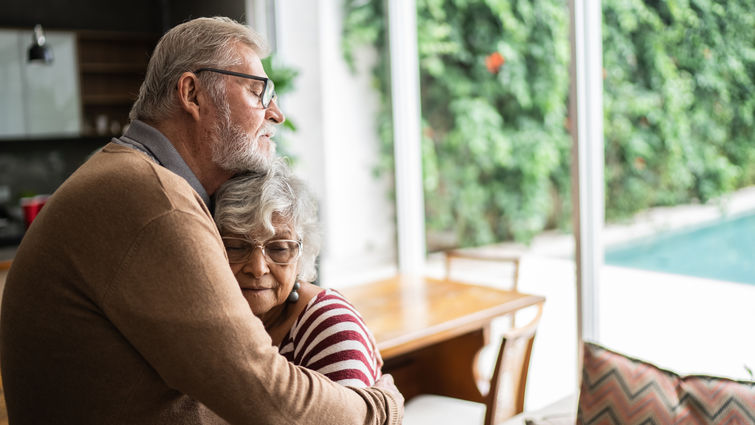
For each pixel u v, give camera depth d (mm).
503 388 2367
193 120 1126
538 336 4020
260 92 1158
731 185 3088
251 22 5164
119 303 881
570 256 4168
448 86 4746
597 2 3303
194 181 1155
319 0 5227
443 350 3002
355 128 5223
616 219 3609
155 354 890
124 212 897
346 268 5371
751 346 3068
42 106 5133
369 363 1188
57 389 942
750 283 3039
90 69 5406
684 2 3195
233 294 923
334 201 5379
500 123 4492
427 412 2732
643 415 1644
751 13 2939
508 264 4512
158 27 5895
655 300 3443
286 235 1252
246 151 1150
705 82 3152
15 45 4977
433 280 3340
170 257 884
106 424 945
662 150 3363
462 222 4797
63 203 932
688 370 3295
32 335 935
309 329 1214
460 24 4629
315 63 5316
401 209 5094
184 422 998
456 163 4781
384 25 5043
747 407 1567
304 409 926
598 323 3393
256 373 898
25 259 947
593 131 3326
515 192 4453
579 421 1748
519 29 4320
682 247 3318
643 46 3400
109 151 1021
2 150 5379
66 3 5488
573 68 3234
